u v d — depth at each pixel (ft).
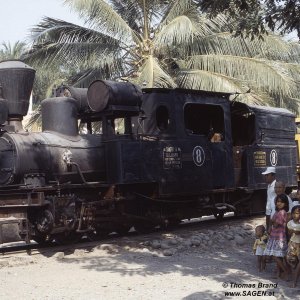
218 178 38.91
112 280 23.21
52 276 24.08
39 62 60.64
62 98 32.27
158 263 27.09
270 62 59.62
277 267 23.88
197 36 59.98
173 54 62.54
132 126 36.04
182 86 59.06
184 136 36.70
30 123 66.18
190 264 26.86
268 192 26.48
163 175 34.86
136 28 64.59
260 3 26.84
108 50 59.77
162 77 55.21
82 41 60.18
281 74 58.44
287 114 47.34
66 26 58.95
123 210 34.09
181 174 36.04
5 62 30.94
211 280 23.22
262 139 43.29
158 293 20.97
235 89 56.65
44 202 28.81
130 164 33.04
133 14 64.03
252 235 35.91
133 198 34.32
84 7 56.54
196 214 39.29
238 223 40.32
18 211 29.43
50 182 30.53
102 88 32.81
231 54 61.05
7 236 28.53
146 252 30.01
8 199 29.78
